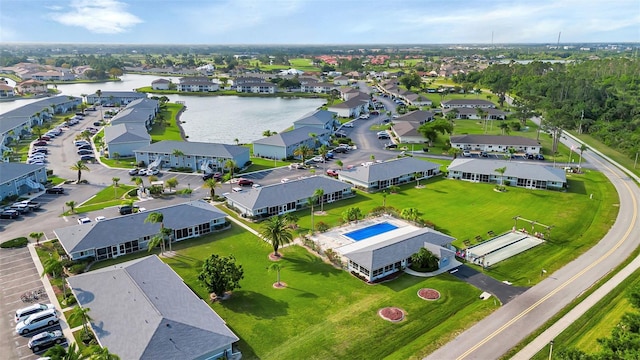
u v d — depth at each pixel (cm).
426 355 5259
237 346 5394
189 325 5200
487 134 17575
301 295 6538
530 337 5597
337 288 6750
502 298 6512
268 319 5941
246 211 9538
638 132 16788
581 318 5994
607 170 13538
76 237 7600
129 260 7606
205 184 11475
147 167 13238
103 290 5928
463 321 5941
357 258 7219
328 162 14088
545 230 8994
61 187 11219
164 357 4762
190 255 7794
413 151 15675
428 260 7312
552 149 16150
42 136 16875
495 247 8225
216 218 8812
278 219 7900
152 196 10700
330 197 10600
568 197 11019
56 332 5416
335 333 5653
